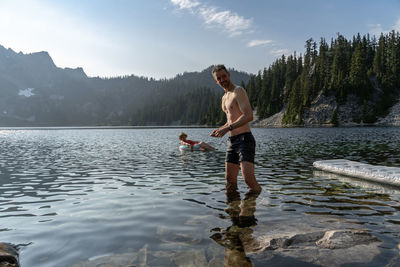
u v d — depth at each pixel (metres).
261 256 2.13
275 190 4.65
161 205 3.79
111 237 2.62
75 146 17.50
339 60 100.75
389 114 80.44
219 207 3.62
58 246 2.43
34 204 4.00
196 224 2.95
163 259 2.10
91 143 20.64
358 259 2.04
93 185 5.42
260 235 2.57
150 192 4.67
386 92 90.38
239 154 4.92
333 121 81.19
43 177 6.44
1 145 19.00
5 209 3.74
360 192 4.46
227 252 2.21
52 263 2.08
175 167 7.88
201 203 3.85
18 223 3.12
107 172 7.09
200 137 29.56
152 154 11.84
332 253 2.15
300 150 12.65
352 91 90.50
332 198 4.06
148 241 2.49
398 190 4.62
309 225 2.84
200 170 7.26
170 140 24.69
